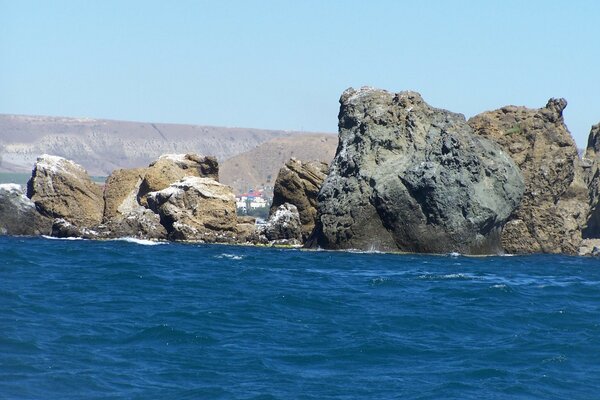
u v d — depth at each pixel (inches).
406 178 5349.4
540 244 5866.1
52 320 2379.4
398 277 3870.6
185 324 2399.1
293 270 4082.2
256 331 2343.8
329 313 2696.9
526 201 5876.0
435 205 5310.0
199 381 1835.6
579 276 4377.5
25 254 4367.6
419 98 5644.7
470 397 1770.4
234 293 3093.0
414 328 2465.6
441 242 5334.6
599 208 6417.3
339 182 5541.3
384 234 5403.5
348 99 5782.5
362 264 4530.0
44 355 1983.3
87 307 2635.3
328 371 1955.0
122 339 2187.5
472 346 2242.9
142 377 1849.2
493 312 2792.8
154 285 3243.1
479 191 5398.6
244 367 1955.0
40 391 1729.8
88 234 5895.7
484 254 5487.2
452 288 3432.6
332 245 5457.7
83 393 1728.6
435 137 5487.2
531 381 1893.5
